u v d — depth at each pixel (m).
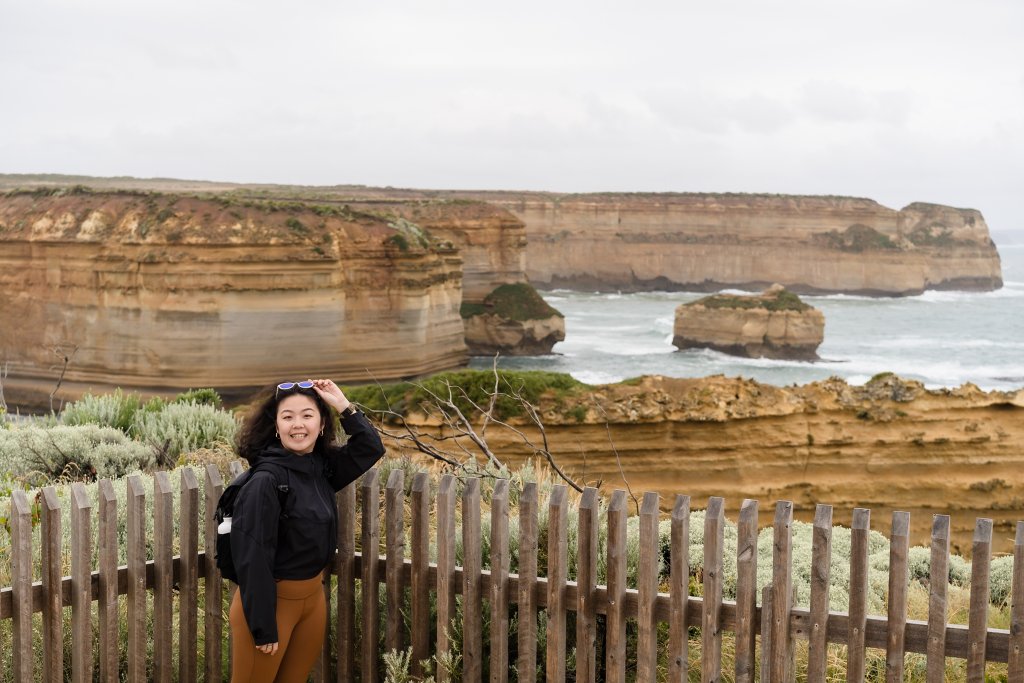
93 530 6.88
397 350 85.44
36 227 77.62
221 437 13.71
